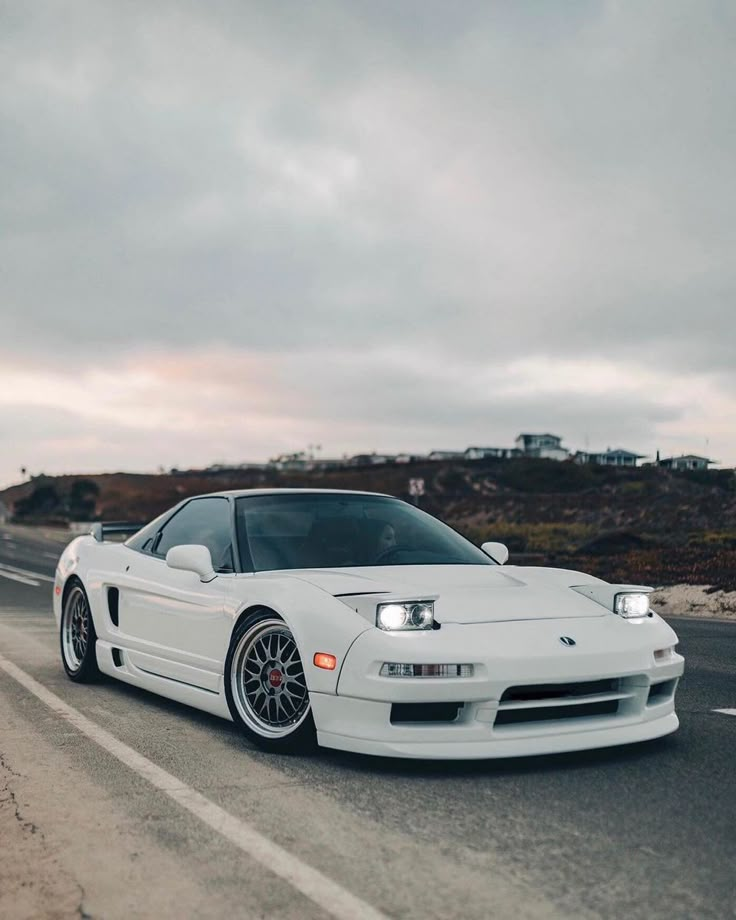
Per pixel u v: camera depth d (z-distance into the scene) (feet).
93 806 10.57
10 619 31.32
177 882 8.35
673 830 9.68
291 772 12.01
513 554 66.80
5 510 299.17
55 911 7.75
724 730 14.53
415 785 11.35
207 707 14.79
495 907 7.78
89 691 18.26
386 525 16.31
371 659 11.75
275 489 17.35
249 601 13.83
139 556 18.10
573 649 12.06
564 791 11.06
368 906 7.81
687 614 38.63
